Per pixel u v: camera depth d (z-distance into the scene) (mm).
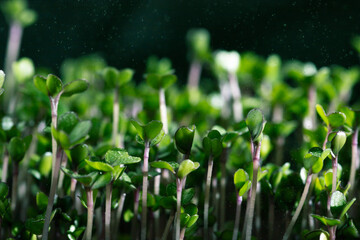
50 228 403
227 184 480
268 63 611
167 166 374
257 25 716
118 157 372
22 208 460
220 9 761
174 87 683
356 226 412
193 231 404
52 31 510
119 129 480
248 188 391
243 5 722
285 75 665
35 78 374
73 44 496
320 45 557
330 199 388
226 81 645
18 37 662
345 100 579
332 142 383
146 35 779
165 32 808
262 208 435
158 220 427
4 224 399
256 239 410
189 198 386
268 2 680
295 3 631
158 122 373
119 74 468
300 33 566
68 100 537
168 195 389
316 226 411
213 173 430
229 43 750
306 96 523
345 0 598
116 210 418
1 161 466
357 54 608
